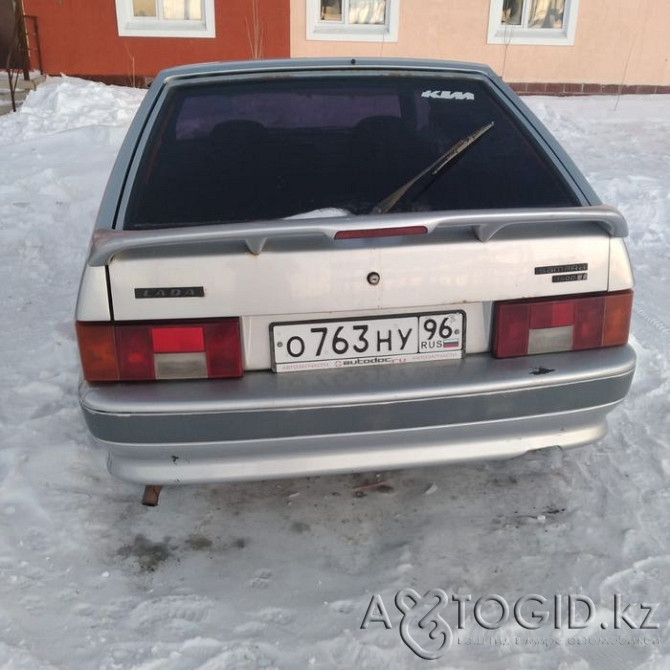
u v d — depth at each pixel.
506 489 2.85
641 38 11.98
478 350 2.32
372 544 2.59
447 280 2.21
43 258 5.31
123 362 2.17
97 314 2.14
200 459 2.27
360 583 2.41
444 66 2.91
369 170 2.52
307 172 2.49
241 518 2.71
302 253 2.15
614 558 2.48
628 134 9.65
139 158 2.51
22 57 10.09
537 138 2.65
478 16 11.52
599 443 3.10
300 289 2.16
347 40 11.31
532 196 2.46
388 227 2.02
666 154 8.54
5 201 6.38
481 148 2.60
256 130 2.64
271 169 2.49
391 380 2.21
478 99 2.80
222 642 2.17
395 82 2.84
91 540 2.58
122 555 2.52
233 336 2.17
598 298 2.32
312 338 2.22
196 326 2.16
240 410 2.15
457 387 2.21
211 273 2.14
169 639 2.18
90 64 11.01
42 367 3.73
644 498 2.76
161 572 2.45
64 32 10.82
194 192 2.41
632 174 7.32
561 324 2.31
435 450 2.33
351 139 2.62
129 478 2.31
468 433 2.31
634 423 3.23
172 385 2.19
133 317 2.15
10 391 3.49
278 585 2.40
